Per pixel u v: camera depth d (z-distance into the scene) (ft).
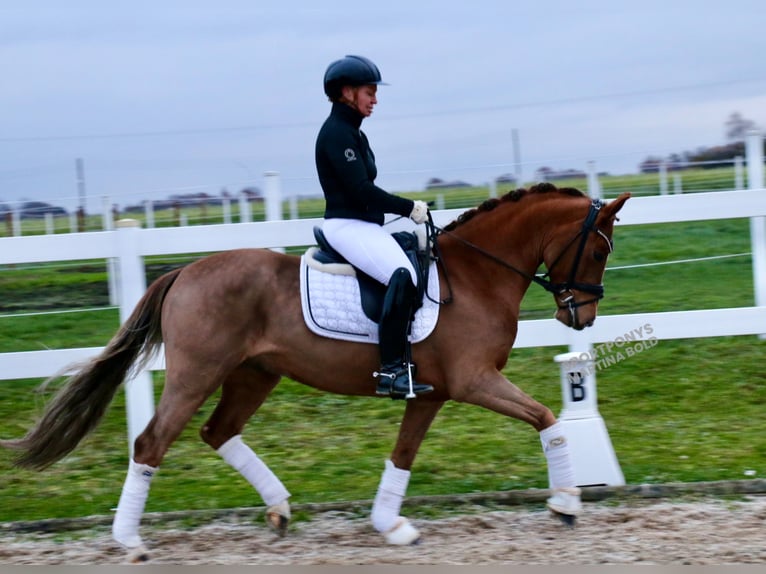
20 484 25.85
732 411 29.48
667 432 27.99
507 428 28.96
